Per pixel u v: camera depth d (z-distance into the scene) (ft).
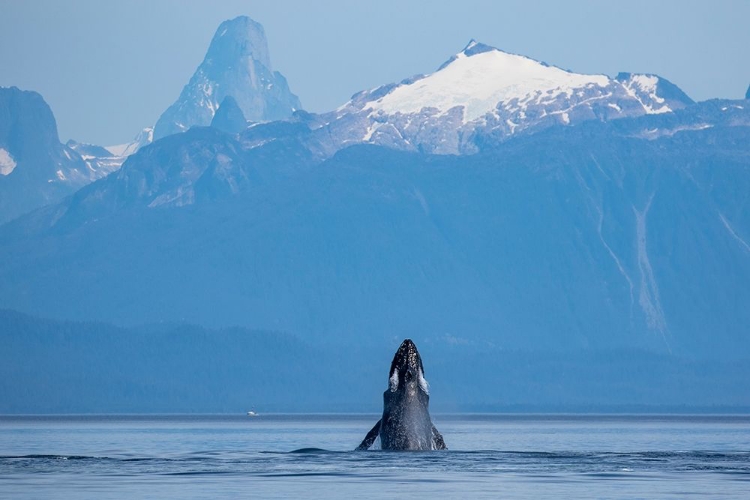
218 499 621.31
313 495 639.35
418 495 641.40
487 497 635.25
